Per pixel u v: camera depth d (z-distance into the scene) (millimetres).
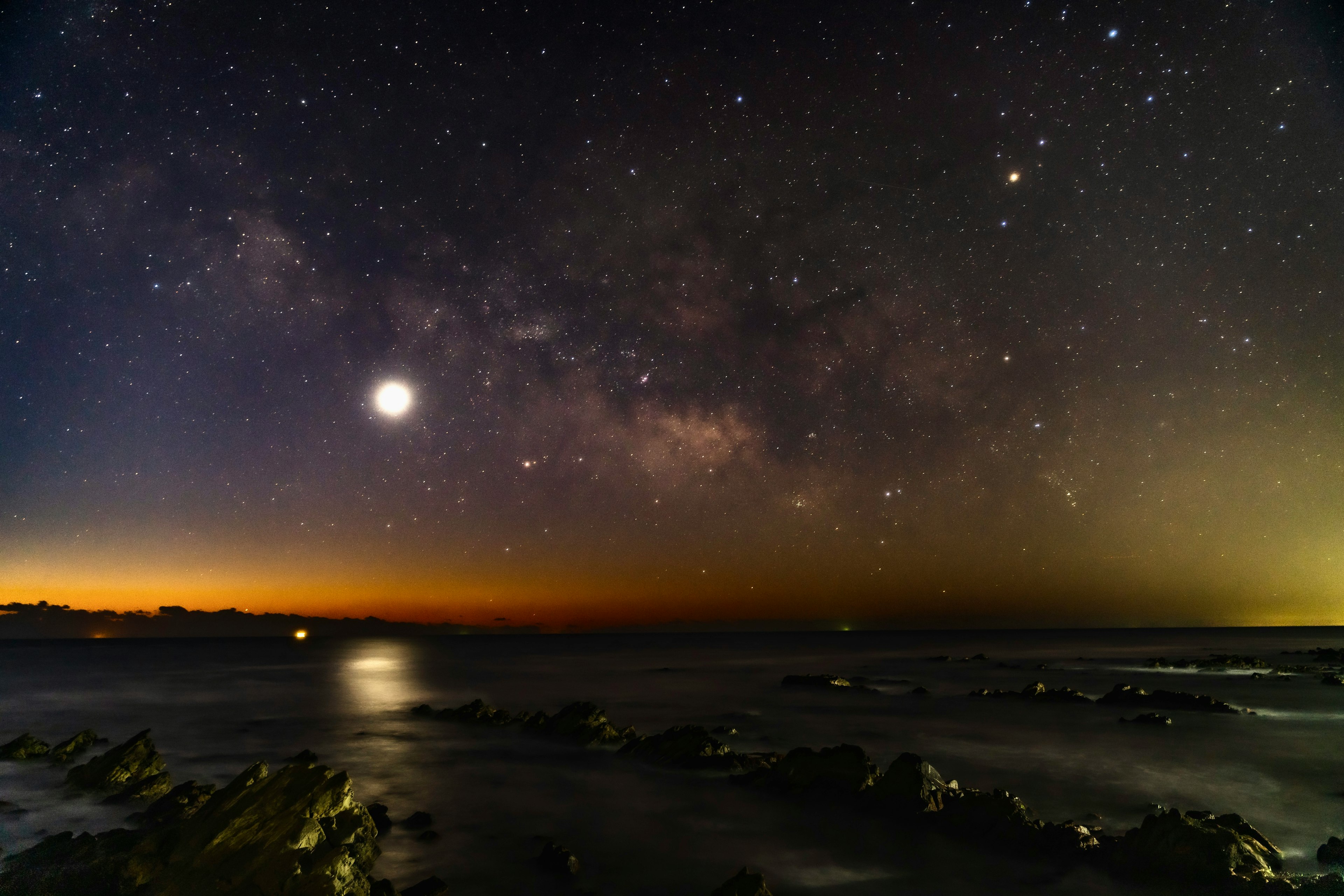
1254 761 17797
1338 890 8336
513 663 66062
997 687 37844
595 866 10461
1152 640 126000
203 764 18125
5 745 18922
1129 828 12234
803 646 113688
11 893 8328
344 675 50469
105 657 81500
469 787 15289
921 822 11852
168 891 8320
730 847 11141
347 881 8195
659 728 24594
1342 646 89750
